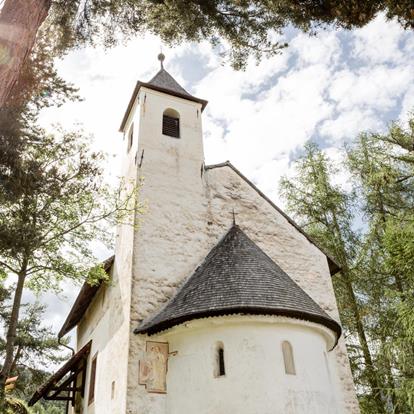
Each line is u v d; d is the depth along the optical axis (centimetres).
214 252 1328
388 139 1775
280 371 972
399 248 1405
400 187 1812
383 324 1728
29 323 3441
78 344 1897
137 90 1722
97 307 1630
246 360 973
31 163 1058
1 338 3069
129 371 1072
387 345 1471
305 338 1051
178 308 1097
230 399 945
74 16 961
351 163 1997
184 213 1443
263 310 1003
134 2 991
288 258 1521
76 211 1273
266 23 993
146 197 1422
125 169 1680
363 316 1844
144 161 1503
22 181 998
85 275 1293
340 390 1334
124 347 1141
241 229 1476
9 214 1140
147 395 1045
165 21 1020
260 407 925
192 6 985
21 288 1200
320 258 1584
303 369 999
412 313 1353
